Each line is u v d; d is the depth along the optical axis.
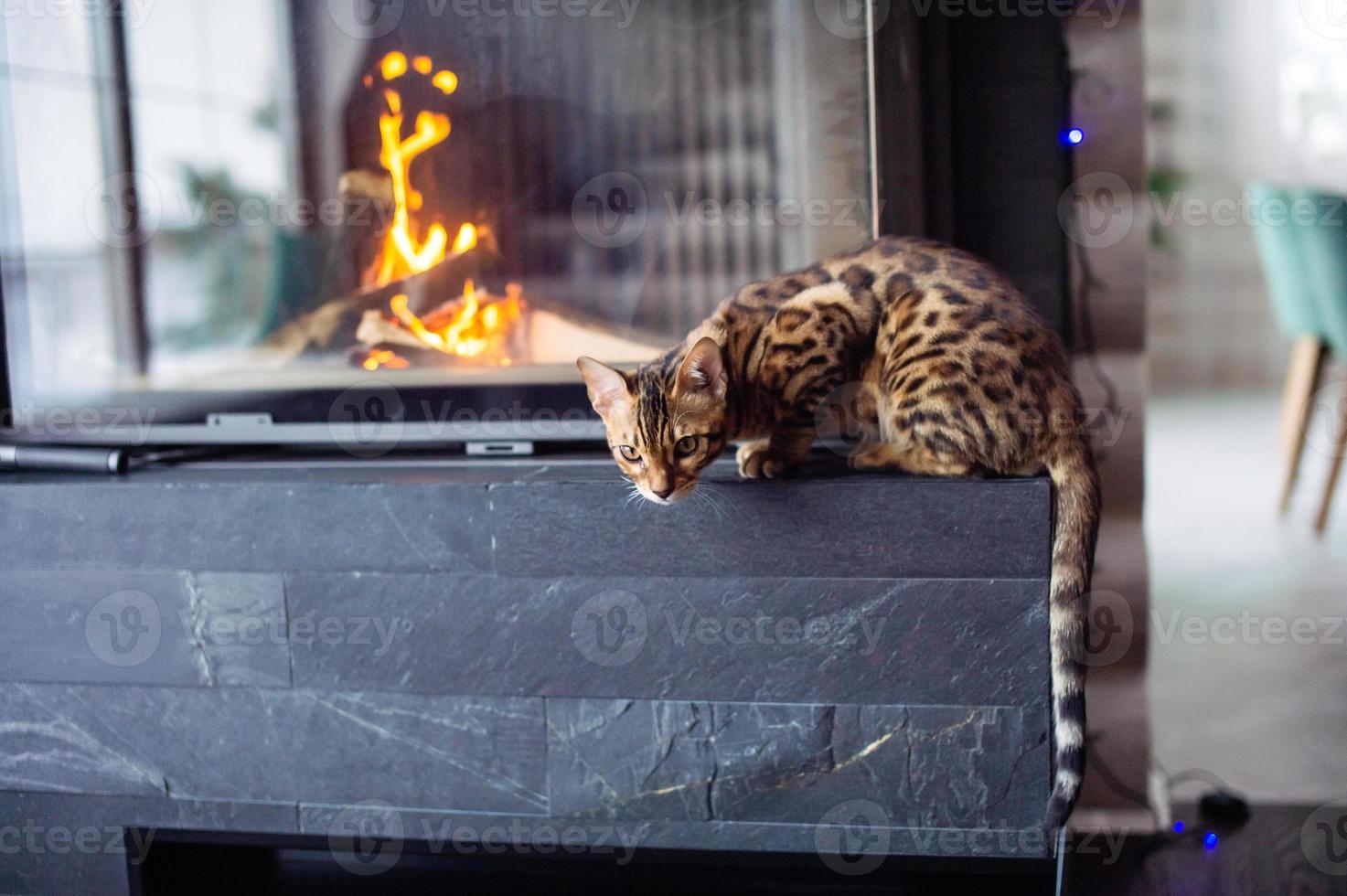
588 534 1.37
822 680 1.36
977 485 1.31
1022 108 1.59
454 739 1.43
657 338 1.55
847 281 1.41
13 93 1.59
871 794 1.38
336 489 1.41
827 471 1.42
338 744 1.46
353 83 1.55
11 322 1.62
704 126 1.51
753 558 1.35
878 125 1.47
